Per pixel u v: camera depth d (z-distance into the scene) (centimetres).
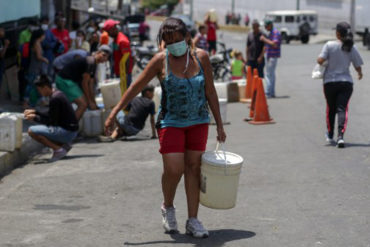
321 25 5850
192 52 540
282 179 803
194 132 548
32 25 1519
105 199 735
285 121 1308
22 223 636
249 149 1014
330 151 968
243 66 2089
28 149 1025
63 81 1162
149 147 1084
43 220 646
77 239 575
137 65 2541
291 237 570
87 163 958
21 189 795
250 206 682
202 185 552
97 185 808
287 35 4669
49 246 555
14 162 954
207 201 552
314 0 5947
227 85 1711
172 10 10806
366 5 3572
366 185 759
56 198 746
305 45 4366
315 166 870
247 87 1700
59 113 971
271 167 874
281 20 4700
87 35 2211
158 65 538
